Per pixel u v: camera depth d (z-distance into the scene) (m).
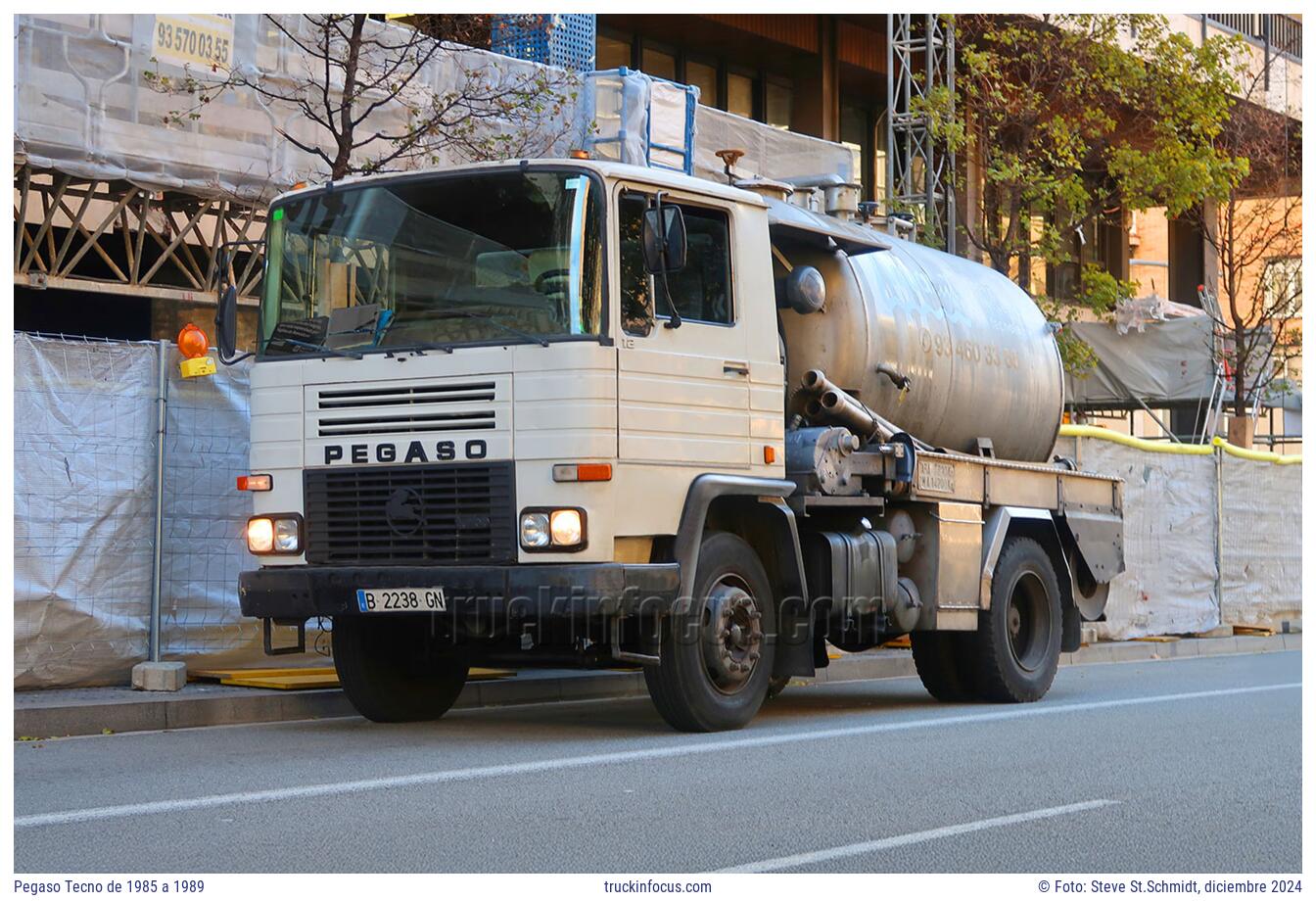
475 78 15.94
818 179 12.97
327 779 7.92
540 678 12.36
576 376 9.01
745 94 27.25
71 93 14.27
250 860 6.04
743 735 9.70
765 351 10.16
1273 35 32.31
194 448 11.44
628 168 9.38
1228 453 19.89
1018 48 24.95
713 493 9.60
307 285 9.85
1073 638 13.31
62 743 9.33
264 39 15.60
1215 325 27.59
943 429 12.48
